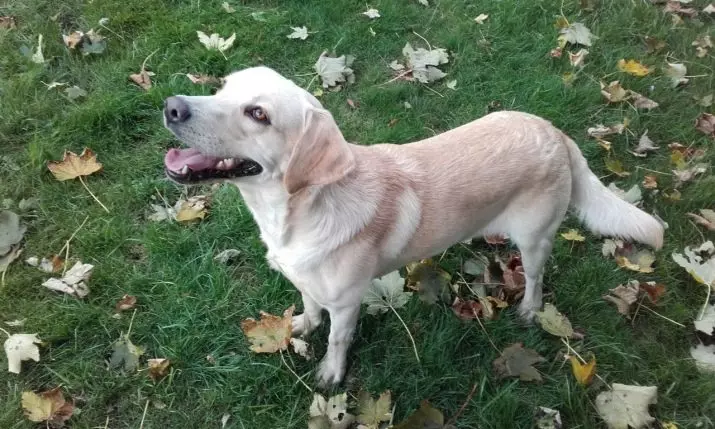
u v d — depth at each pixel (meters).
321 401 0.95
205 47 1.50
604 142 1.38
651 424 0.96
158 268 1.12
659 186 1.32
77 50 1.47
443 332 1.06
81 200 1.20
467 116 1.45
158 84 1.41
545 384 1.02
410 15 1.67
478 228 0.96
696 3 1.81
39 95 1.35
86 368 0.98
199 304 1.07
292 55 1.54
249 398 0.98
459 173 0.89
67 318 1.03
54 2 1.57
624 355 1.05
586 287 1.14
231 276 1.13
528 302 1.10
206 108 0.75
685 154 1.39
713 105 1.52
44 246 1.13
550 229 0.98
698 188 1.31
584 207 1.03
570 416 0.98
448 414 0.98
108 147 1.30
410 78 1.51
